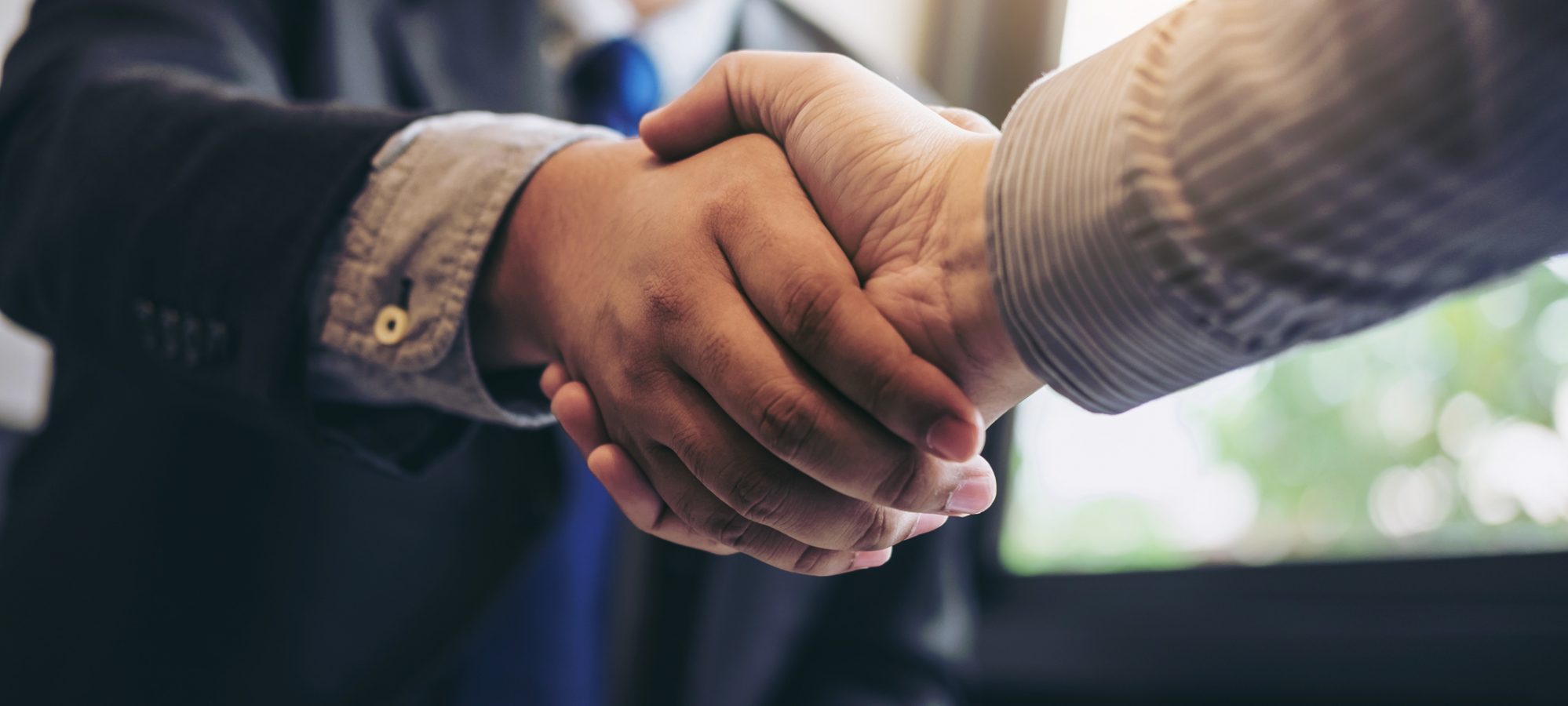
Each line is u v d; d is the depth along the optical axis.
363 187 0.57
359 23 1.02
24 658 0.83
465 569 0.88
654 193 0.48
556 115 1.13
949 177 0.43
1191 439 1.32
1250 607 1.19
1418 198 0.29
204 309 0.58
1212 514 1.29
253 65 0.86
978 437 0.40
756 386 0.42
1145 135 0.34
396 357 0.55
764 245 0.43
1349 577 1.11
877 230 0.44
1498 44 0.26
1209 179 0.32
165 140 0.63
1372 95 0.28
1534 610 0.93
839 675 1.12
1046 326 0.38
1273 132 0.31
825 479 0.42
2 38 1.71
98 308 0.63
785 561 0.49
